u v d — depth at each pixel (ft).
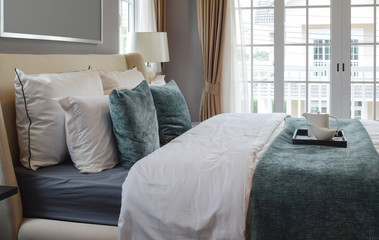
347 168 6.18
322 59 17.74
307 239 5.80
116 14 13.41
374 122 10.97
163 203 6.29
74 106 7.48
